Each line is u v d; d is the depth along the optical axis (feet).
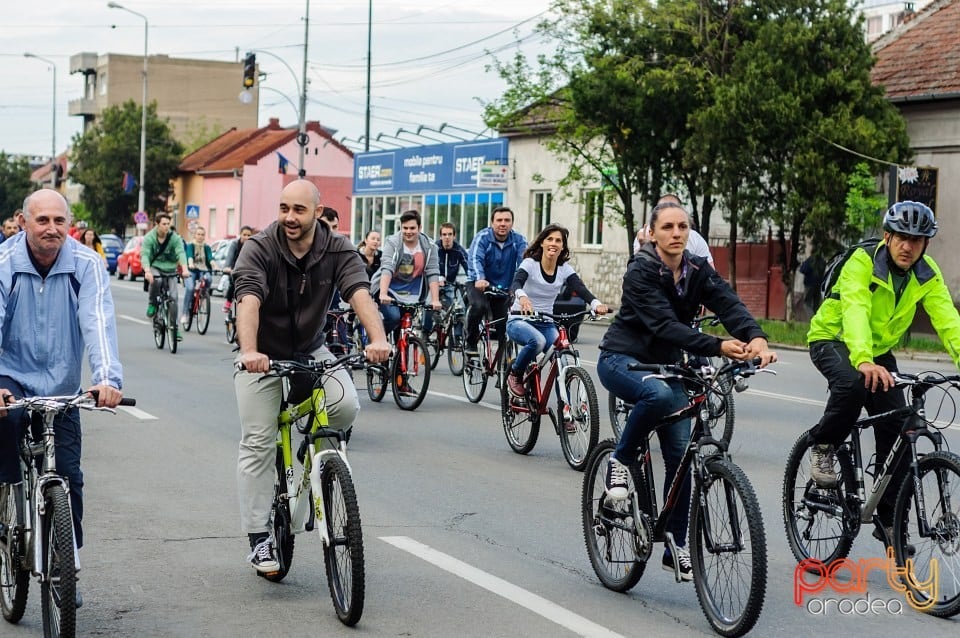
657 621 19.12
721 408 26.18
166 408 43.39
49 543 17.10
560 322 34.47
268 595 20.42
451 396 48.39
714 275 20.20
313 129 233.14
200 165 248.52
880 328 21.76
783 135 88.79
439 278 46.16
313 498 19.47
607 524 20.97
